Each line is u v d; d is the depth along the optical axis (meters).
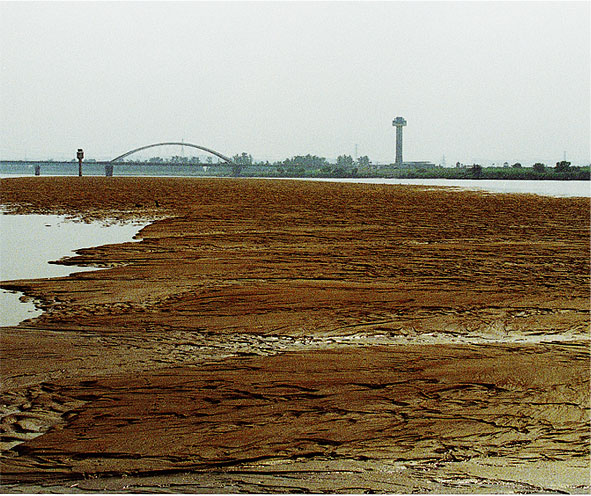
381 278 12.79
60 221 23.78
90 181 65.00
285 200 36.56
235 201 35.22
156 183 62.22
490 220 25.22
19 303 10.49
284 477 5.07
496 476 5.07
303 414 6.17
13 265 13.92
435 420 6.04
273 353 8.05
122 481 5.04
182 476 5.11
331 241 18.31
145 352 8.04
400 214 27.69
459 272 13.56
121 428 5.88
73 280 12.30
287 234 19.89
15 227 21.56
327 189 52.19
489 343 8.56
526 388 6.84
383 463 5.27
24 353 7.95
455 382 7.01
